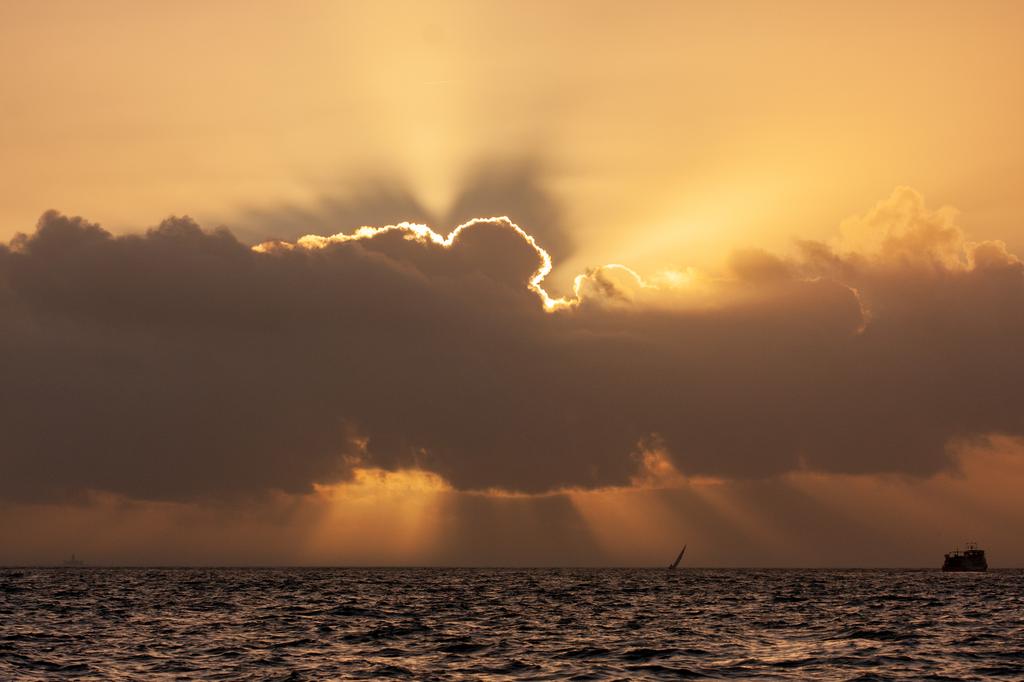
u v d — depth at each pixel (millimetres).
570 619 108438
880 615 112938
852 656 65875
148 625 94625
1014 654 66875
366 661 63688
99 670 57750
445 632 88062
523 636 84125
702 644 75875
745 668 59719
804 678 55188
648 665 61312
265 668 59562
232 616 109562
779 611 123500
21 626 90000
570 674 57312
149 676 55656
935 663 61688
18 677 54438
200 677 55406
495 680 54875
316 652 69250
